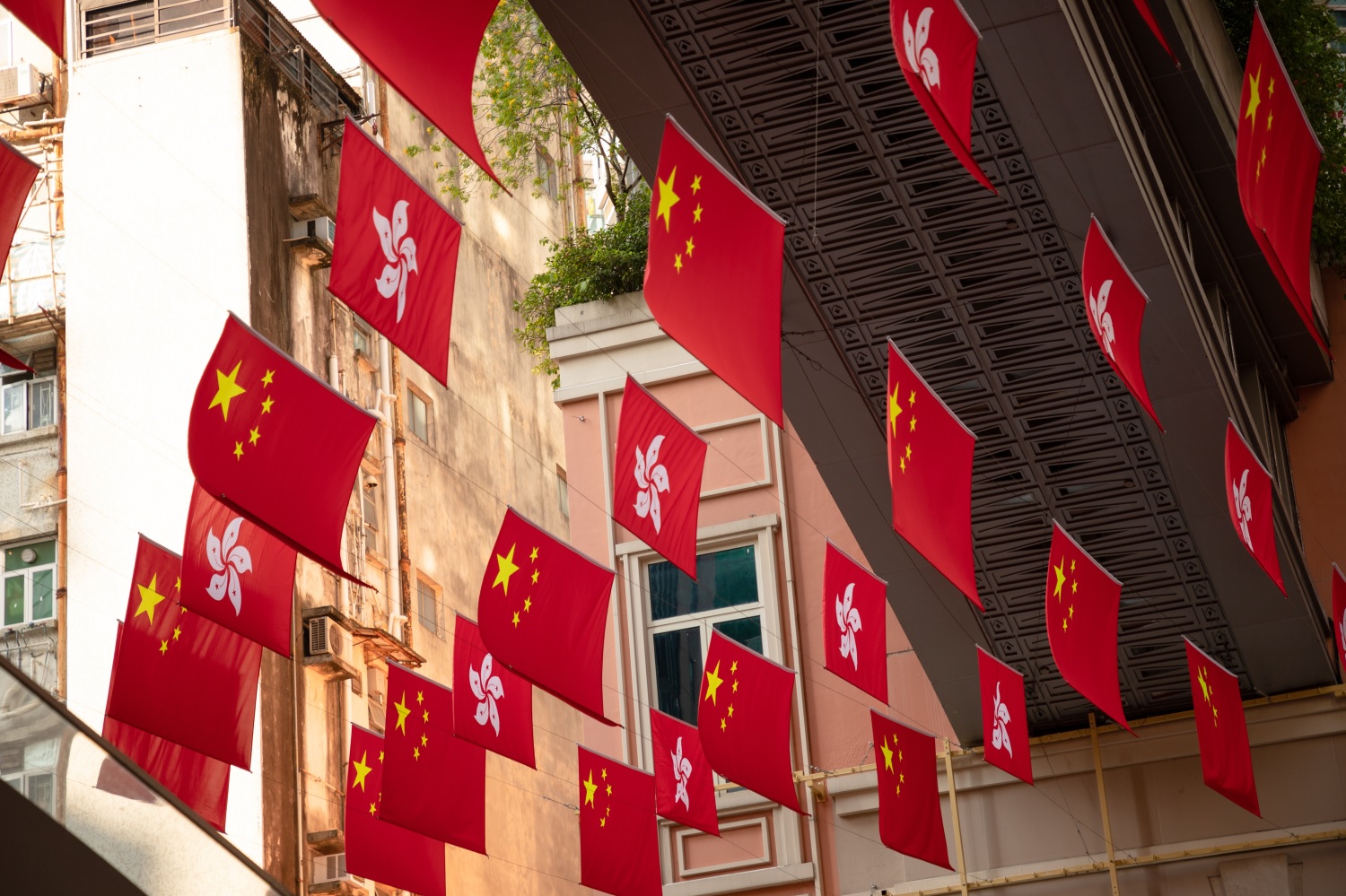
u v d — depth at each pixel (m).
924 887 13.67
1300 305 8.14
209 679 8.91
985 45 9.58
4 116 20.30
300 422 7.39
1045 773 13.89
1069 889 13.57
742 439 15.02
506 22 19.08
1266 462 13.07
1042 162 10.33
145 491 18.44
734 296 6.99
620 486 8.80
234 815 16.94
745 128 10.38
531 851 21.89
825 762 14.18
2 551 18.47
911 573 13.20
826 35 9.72
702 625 14.60
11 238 6.92
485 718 9.98
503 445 24.36
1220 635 13.38
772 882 13.84
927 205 10.79
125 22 20.47
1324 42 15.39
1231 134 12.75
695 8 9.54
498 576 8.56
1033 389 11.95
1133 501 12.56
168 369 18.86
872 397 12.23
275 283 19.58
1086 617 10.04
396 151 22.73
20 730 6.07
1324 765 13.42
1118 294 9.05
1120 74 11.25
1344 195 15.02
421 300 7.37
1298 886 13.16
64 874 6.09
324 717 18.41
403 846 11.15
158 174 19.61
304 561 18.59
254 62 20.20
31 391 19.08
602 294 15.84
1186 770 13.67
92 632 17.92
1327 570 15.12
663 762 11.55
